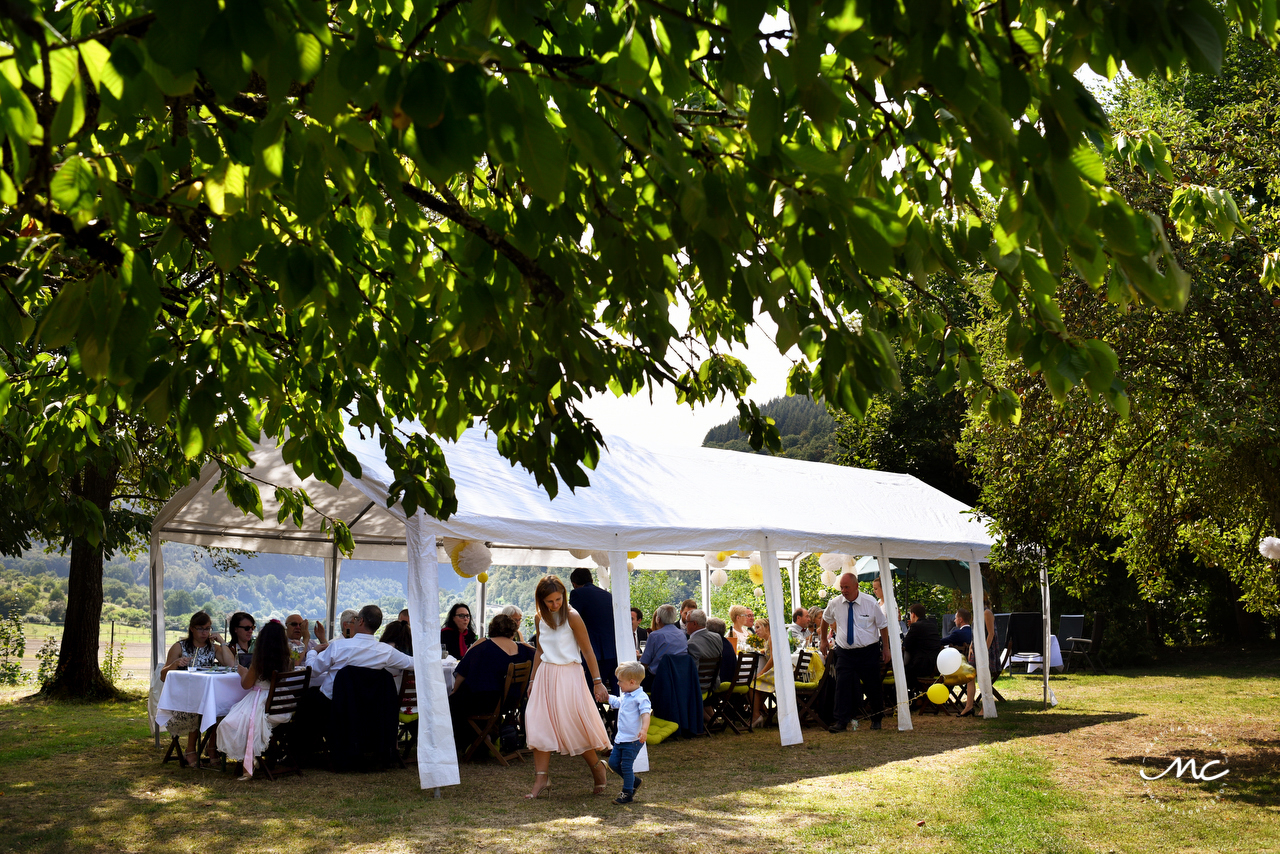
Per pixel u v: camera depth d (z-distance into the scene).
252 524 10.41
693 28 1.86
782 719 9.42
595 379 2.54
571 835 5.79
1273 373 7.59
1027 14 2.37
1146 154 3.96
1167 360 7.86
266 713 7.51
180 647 8.98
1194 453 7.58
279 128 1.77
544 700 6.85
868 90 2.06
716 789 7.18
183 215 2.29
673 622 9.90
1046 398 8.14
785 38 1.77
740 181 2.08
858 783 7.42
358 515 10.47
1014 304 2.46
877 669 10.64
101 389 3.61
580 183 2.26
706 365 4.77
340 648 7.93
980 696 11.77
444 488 4.31
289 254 2.30
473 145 1.55
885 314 3.70
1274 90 8.93
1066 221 1.60
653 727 9.30
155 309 1.98
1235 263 7.82
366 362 3.22
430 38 2.32
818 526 10.45
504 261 2.51
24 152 1.52
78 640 14.59
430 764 6.89
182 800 6.78
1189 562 20.31
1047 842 5.57
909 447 24.30
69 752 8.95
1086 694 14.23
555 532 7.86
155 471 6.76
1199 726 10.52
